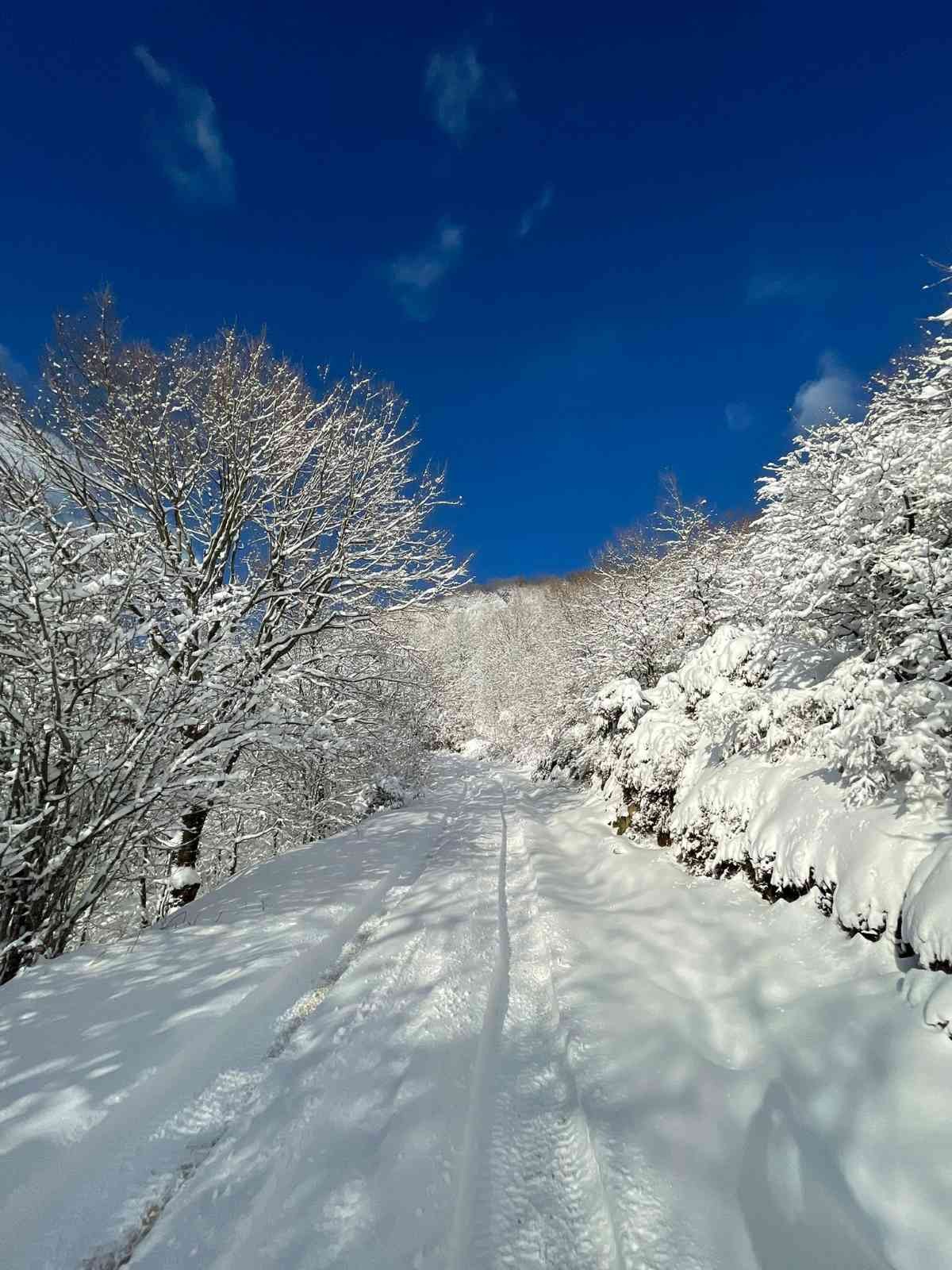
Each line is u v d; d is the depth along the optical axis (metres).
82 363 7.11
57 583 4.38
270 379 8.49
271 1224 2.08
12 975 4.43
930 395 4.96
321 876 6.26
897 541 4.72
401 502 9.03
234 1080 2.89
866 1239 1.95
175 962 3.94
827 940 3.86
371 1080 2.88
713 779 6.12
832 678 5.02
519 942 4.84
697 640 11.43
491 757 33.12
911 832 3.74
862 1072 2.64
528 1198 2.24
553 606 35.91
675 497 12.68
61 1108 2.48
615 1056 3.00
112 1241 2.00
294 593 7.92
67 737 4.47
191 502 8.18
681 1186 2.16
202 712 5.42
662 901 5.27
